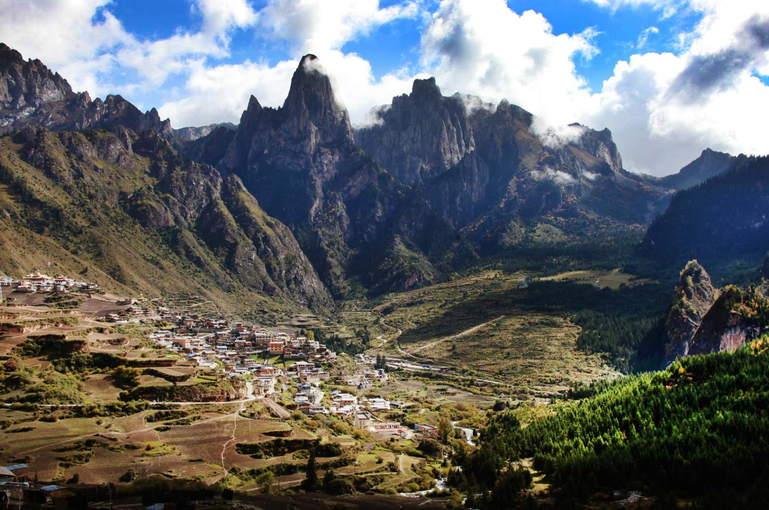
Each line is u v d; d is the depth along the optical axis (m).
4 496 151.50
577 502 188.62
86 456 190.88
